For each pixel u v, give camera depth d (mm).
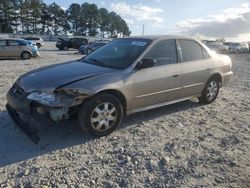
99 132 4945
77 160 4285
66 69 5293
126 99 5199
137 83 5289
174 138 5102
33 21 91938
